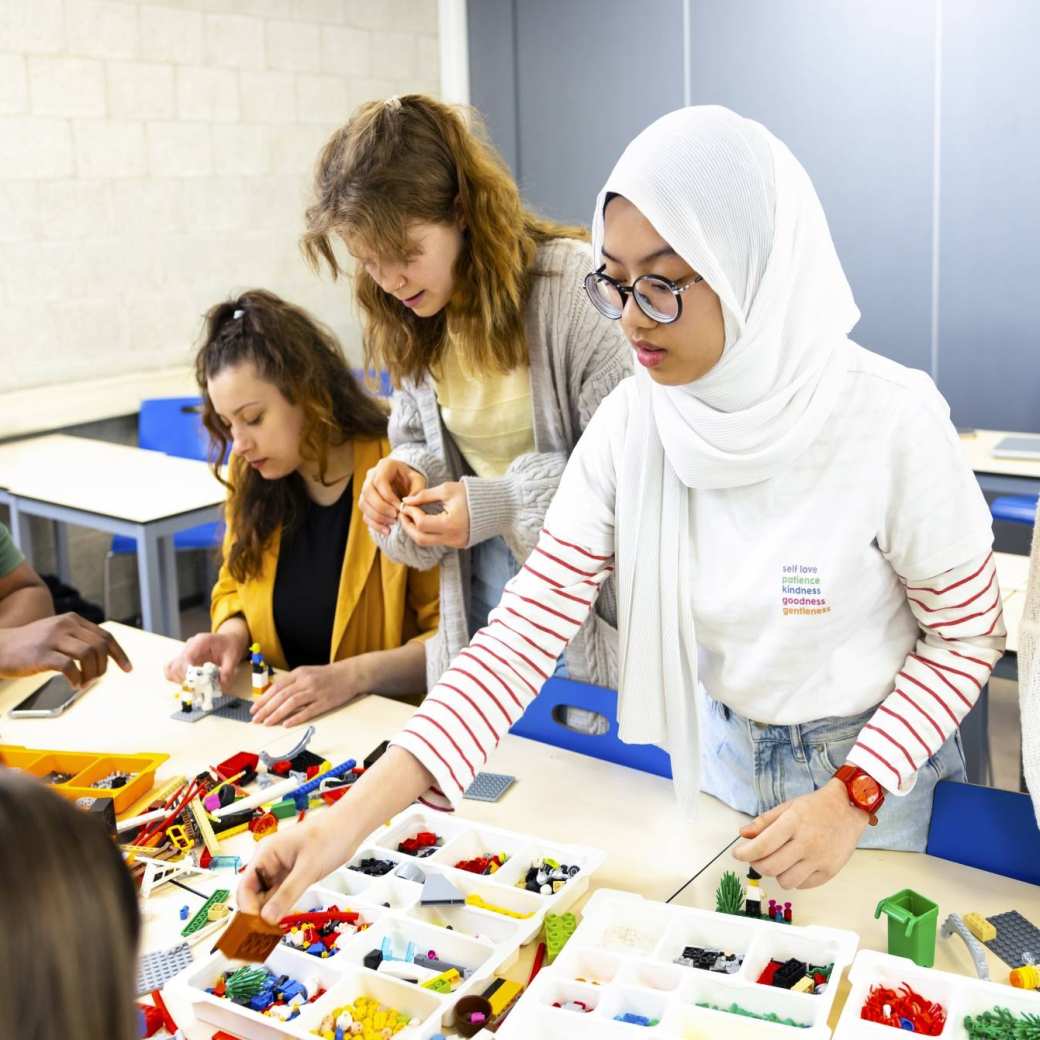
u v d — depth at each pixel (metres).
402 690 1.70
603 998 0.92
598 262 0.97
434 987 0.95
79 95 3.48
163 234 3.78
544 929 1.03
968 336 3.72
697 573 1.10
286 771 1.38
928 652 1.07
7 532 1.86
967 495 1.00
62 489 2.88
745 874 1.13
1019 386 3.67
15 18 3.29
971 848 1.14
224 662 1.70
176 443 3.58
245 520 1.78
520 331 1.45
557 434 1.54
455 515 1.48
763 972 0.97
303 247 1.45
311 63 4.13
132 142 3.64
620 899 1.04
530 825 1.24
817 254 0.96
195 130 3.81
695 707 1.15
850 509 1.02
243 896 0.92
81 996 0.41
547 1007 0.90
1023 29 3.42
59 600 2.48
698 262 0.89
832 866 1.00
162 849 1.21
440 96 4.66
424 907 1.06
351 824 0.97
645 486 1.10
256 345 1.68
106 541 3.76
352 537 1.77
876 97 3.71
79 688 1.62
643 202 0.89
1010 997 0.89
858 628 1.08
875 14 3.65
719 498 1.07
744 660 1.11
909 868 1.13
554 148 4.45
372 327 1.55
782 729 1.14
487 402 1.55
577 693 1.43
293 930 1.03
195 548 3.25
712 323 0.93
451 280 1.39
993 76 3.50
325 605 1.80
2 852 0.41
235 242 4.00
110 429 3.69
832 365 0.99
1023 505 2.69
